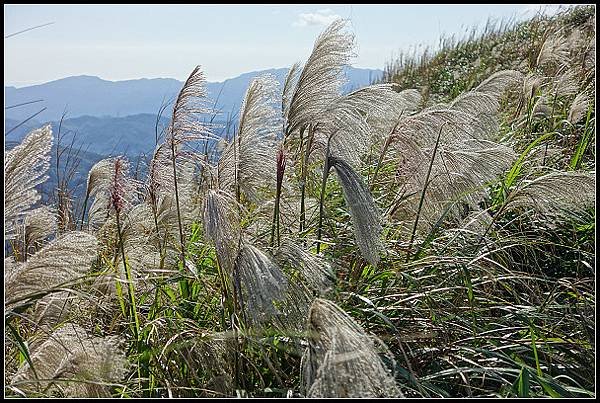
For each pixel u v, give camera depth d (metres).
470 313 3.97
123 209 4.41
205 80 4.15
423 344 3.73
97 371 3.10
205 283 3.92
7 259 3.44
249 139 4.14
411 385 3.32
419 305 4.03
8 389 3.09
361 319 3.73
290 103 4.24
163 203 4.56
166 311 4.03
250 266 3.10
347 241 4.51
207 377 3.34
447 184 4.48
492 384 3.60
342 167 3.83
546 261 5.23
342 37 4.17
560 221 5.13
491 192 5.81
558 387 3.18
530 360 3.70
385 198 5.44
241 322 3.35
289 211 4.56
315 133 4.40
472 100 5.43
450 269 4.34
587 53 9.20
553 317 4.01
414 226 4.43
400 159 4.63
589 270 4.87
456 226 5.26
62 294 3.73
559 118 8.14
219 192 3.57
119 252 4.27
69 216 5.27
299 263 3.36
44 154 3.41
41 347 3.31
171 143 4.25
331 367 2.36
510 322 4.07
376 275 4.02
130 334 3.84
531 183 4.45
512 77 6.53
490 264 4.65
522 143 7.32
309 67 4.19
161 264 4.36
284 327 3.24
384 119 4.88
